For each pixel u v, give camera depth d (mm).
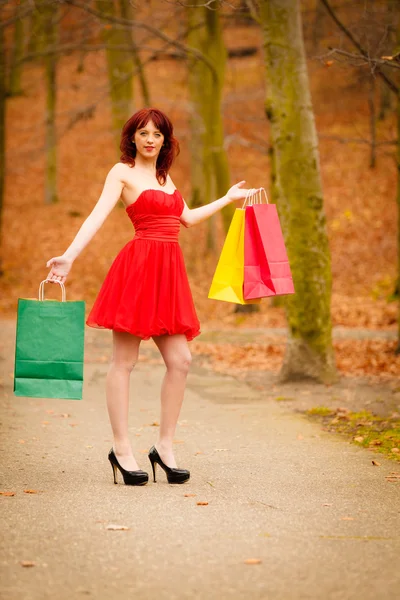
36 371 5074
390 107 33312
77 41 24828
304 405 9117
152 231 5422
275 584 3453
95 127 38156
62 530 4227
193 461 6188
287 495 5086
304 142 10594
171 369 5480
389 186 29406
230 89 36875
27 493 5059
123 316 5297
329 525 4383
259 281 5562
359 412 8508
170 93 38125
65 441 6922
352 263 24938
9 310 22812
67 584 3439
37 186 33719
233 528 4297
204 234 28797
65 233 29250
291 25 10570
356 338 15883
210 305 22766
